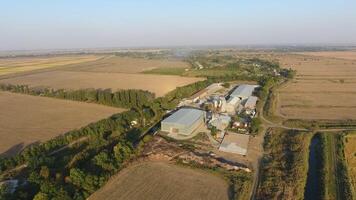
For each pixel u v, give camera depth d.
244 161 73.12
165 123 91.25
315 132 92.75
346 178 64.88
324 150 77.69
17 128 95.00
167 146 80.00
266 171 67.88
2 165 66.31
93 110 117.06
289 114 113.12
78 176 57.50
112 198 56.06
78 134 85.50
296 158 72.88
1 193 53.38
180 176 64.81
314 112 115.81
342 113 114.12
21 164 70.12
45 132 91.19
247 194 58.31
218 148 80.31
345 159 74.88
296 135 87.94
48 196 52.19
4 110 117.56
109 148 76.50
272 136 88.75
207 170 67.38
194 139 86.31
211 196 57.25
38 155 70.69
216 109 117.06
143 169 67.75
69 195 53.78
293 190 59.59
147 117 102.44
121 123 92.75
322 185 62.03
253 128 91.12
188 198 56.34
